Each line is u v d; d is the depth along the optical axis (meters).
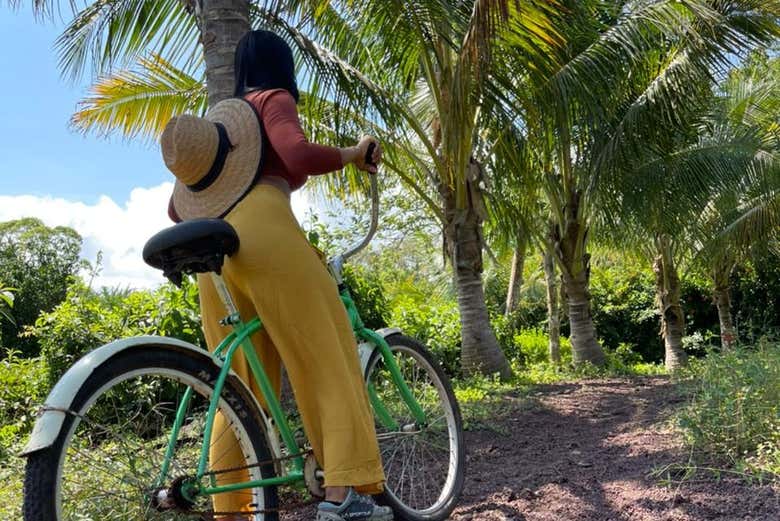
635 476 3.53
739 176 9.88
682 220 9.80
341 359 2.45
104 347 2.14
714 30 8.50
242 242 2.38
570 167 11.19
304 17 6.50
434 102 9.40
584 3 8.70
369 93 7.03
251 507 2.50
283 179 2.54
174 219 2.77
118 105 8.34
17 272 19.36
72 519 2.17
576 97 7.90
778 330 7.38
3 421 6.39
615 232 10.23
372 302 9.23
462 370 9.46
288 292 2.40
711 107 10.68
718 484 3.24
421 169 9.99
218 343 2.64
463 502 3.39
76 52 6.99
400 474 3.39
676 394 5.90
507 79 7.47
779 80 11.73
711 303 19.19
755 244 12.48
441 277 19.64
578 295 11.76
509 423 5.39
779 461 3.29
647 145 8.83
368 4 6.81
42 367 7.07
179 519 2.39
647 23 8.44
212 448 2.47
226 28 4.73
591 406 6.18
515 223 10.16
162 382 2.80
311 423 2.50
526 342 14.34
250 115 2.50
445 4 6.71
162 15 6.65
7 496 3.72
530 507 3.24
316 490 2.60
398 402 3.20
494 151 8.80
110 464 2.32
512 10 6.69
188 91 8.32
